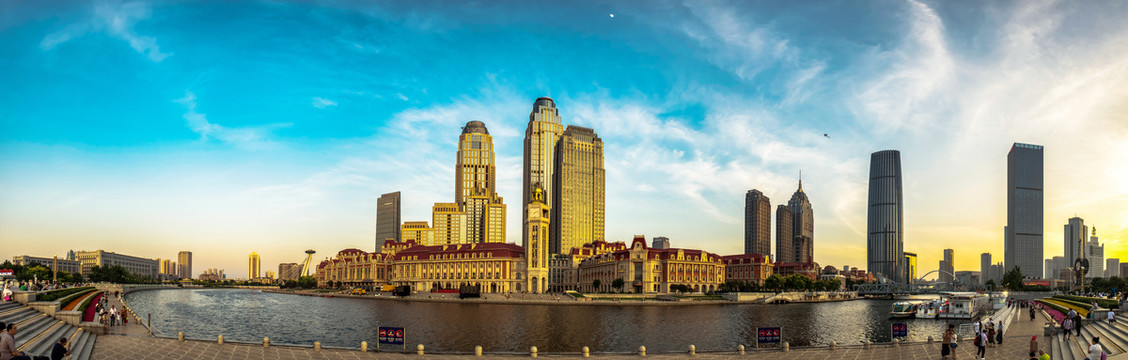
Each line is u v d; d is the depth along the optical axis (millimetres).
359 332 130250
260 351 76750
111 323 102812
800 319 169750
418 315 175625
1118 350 72438
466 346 107188
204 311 193250
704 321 158125
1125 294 127688
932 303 177125
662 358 75062
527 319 161375
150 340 84188
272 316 173125
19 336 70438
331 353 76062
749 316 178250
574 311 194250
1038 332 107812
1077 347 77812
